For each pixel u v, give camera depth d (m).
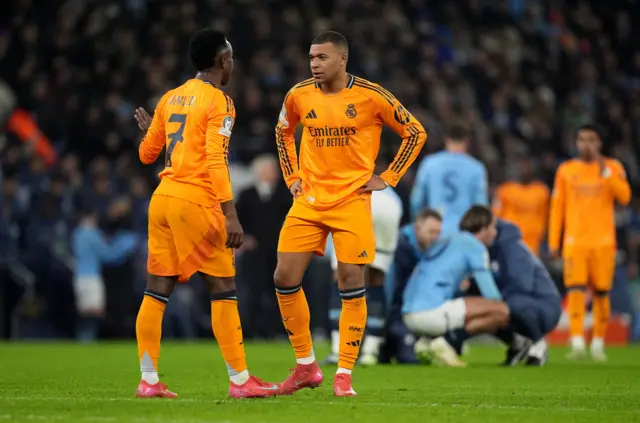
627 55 102.62
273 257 62.34
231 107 23.80
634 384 30.66
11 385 28.42
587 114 90.38
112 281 61.41
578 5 103.06
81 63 76.88
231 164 68.25
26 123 70.38
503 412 21.80
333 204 24.64
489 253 40.81
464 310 38.72
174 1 82.38
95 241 60.47
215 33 24.41
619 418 20.95
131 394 25.25
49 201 62.16
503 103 86.06
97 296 60.47
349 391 24.78
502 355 49.41
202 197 23.61
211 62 24.36
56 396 24.61
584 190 45.56
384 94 24.92
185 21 78.56
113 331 62.19
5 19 80.19
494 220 40.75
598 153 45.91
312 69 24.69
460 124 47.59
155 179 69.06
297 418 20.12
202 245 23.64
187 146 23.67
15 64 74.75
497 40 93.75
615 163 45.97
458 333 38.78
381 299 38.91
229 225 23.25
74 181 65.19
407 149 25.12
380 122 25.22
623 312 65.56
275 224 62.19
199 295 63.91
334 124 24.69
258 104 70.94
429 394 26.31
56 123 71.19
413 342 40.41
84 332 61.31
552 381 31.69
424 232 40.16
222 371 35.19
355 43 81.56
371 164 25.03
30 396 24.62
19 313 61.31
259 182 62.50
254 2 82.69
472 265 39.22
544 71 94.44
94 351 49.28
